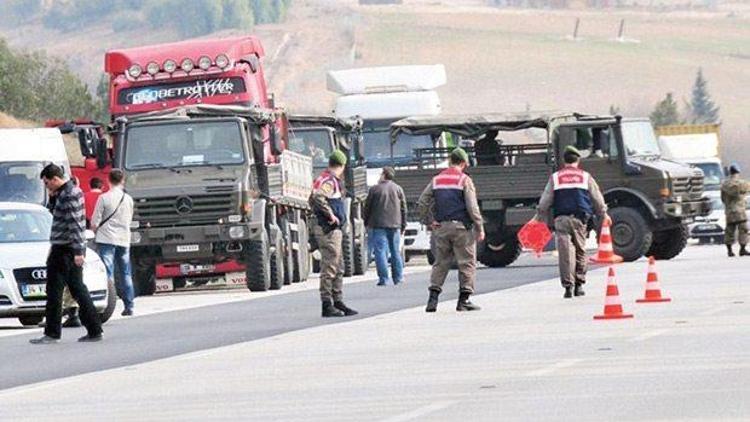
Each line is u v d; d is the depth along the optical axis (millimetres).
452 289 80875
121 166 88625
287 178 93688
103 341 58594
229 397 39656
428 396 38125
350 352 49438
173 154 88625
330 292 64750
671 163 106062
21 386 45188
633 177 103938
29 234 69312
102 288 67000
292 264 95562
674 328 52531
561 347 48031
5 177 95312
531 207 104688
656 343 47844
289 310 70125
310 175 101312
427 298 74500
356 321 61656
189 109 89812
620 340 49312
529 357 45688
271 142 90625
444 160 109938
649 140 106500
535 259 118000
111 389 42781
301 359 48031
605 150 104375
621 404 35281
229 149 88562
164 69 96438
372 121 119125
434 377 41906
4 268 66000
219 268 89562
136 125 89000
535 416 34000
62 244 58688
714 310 59094
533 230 71062
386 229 87812
